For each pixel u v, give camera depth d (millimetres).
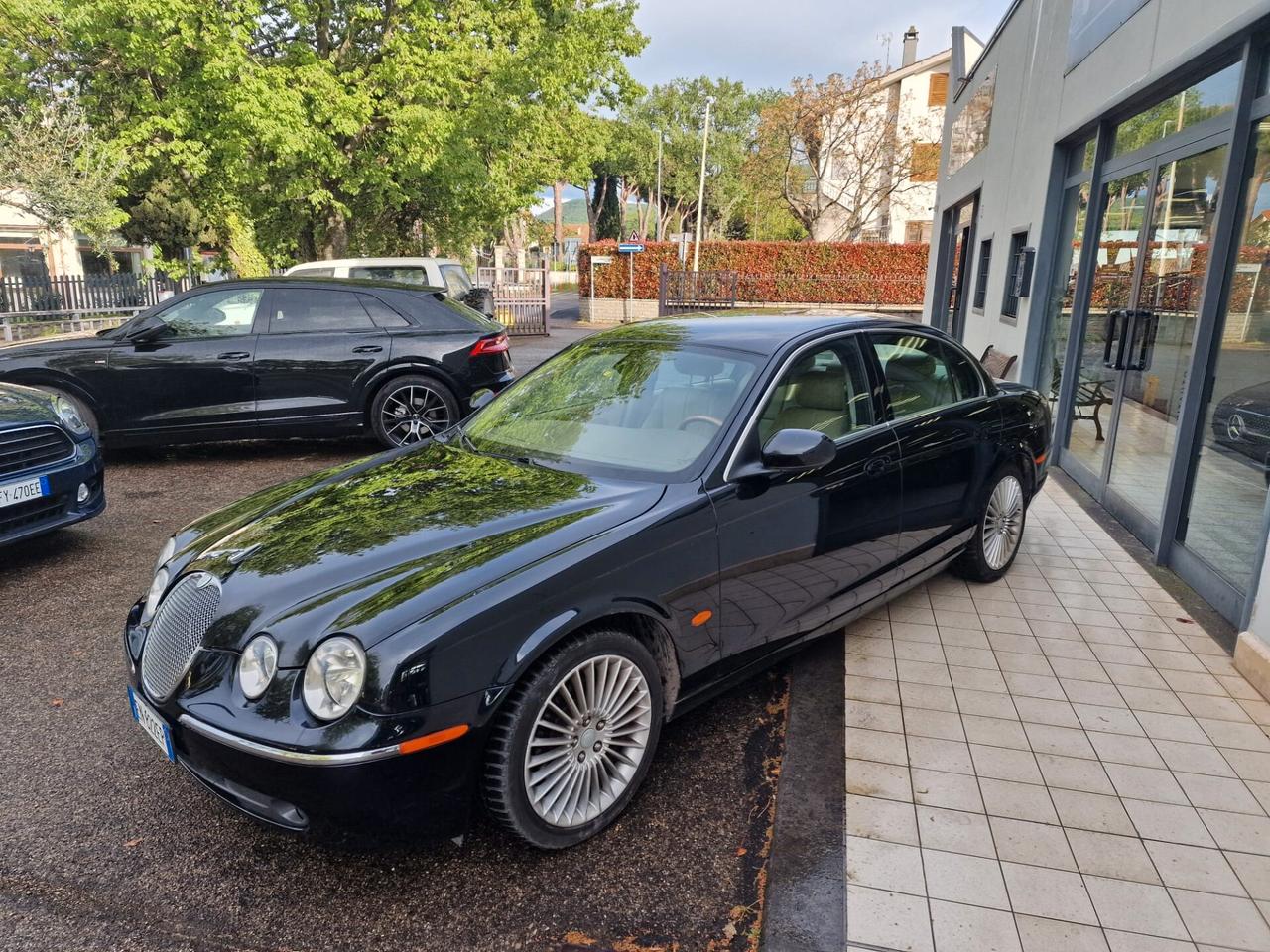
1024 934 2250
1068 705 3396
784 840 2627
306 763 2201
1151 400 5301
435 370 7629
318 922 2344
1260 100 4035
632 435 3350
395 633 2281
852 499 3490
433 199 19688
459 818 2398
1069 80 6977
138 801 2883
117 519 6047
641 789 2936
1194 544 4645
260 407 7387
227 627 2486
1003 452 4469
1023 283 7895
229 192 16359
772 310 4406
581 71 18938
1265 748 3100
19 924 2320
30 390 5219
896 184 34062
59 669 3809
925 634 4047
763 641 3248
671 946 2252
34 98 15664
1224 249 4340
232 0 14602
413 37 16172
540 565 2531
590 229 72688
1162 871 2482
